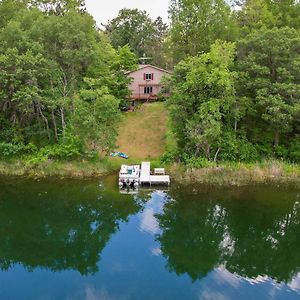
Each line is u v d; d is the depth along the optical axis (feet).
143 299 69.92
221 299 69.67
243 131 136.36
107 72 165.58
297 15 169.68
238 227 98.43
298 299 69.62
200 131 125.49
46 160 131.64
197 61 128.47
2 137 139.03
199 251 89.04
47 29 132.98
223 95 126.00
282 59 127.65
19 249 91.35
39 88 135.03
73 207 109.60
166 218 103.35
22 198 113.80
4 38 133.80
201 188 119.24
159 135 154.40
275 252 88.94
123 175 119.75
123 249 89.71
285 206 107.04
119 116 131.75
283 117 119.65
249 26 166.91
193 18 159.02
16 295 72.02
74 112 135.54
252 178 122.83
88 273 79.87
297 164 128.67
